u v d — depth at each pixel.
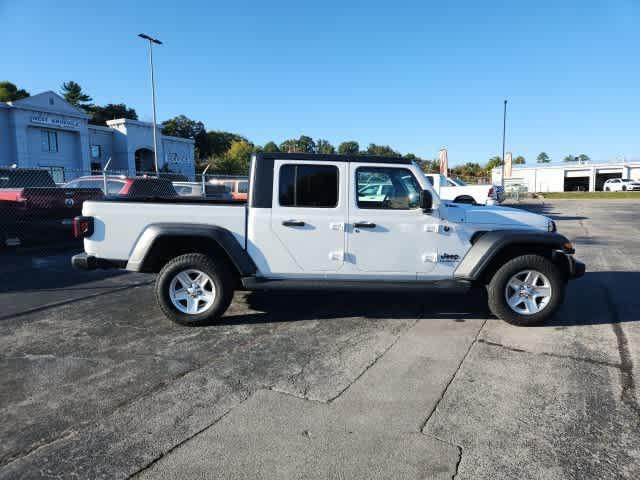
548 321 5.18
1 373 3.79
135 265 4.88
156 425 3.00
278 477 2.49
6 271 7.92
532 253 5.09
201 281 4.97
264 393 3.45
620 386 3.56
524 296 4.99
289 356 4.16
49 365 3.95
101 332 4.79
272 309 5.64
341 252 4.95
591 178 60.44
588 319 5.27
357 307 5.74
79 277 7.46
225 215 4.91
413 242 4.96
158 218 4.89
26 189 9.73
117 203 4.91
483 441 2.83
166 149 50.94
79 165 41.38
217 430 2.94
